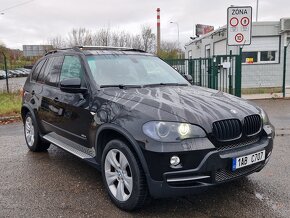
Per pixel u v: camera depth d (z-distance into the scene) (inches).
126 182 151.3
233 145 149.4
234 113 152.2
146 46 1768.0
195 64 573.9
